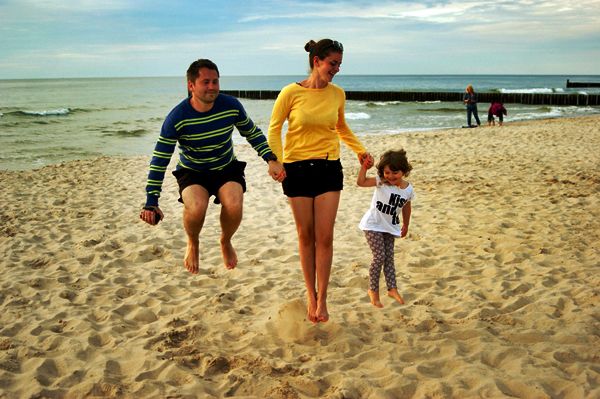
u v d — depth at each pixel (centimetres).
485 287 494
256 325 423
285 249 639
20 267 584
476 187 953
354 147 416
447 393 315
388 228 418
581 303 443
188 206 357
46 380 345
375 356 369
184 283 533
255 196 950
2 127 2548
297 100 370
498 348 368
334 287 513
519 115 3272
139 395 322
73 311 459
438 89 8700
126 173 1261
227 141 367
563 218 716
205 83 336
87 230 738
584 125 2052
